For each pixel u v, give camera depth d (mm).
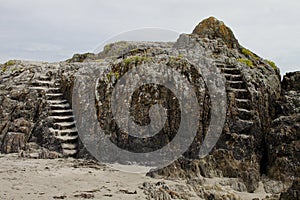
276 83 17688
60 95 19203
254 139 15469
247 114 15633
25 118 18469
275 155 14922
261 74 17234
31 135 18047
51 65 21672
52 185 12016
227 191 12742
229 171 14469
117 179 13266
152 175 13891
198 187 12531
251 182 13938
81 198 10883
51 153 16453
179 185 12500
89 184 12398
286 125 15227
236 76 16750
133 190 11969
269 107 16641
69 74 19469
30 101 18781
